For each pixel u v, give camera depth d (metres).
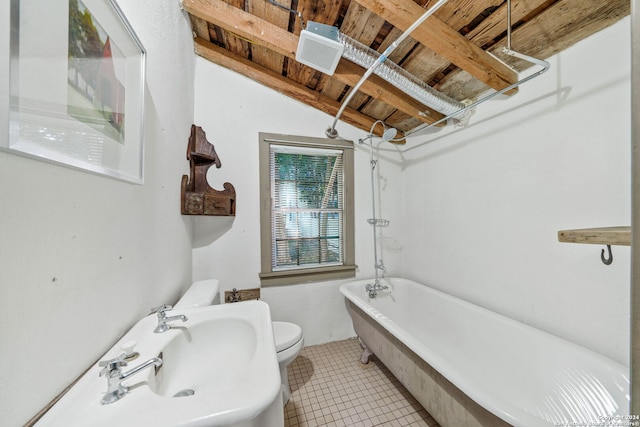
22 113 0.48
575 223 1.26
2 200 0.46
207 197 1.73
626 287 1.11
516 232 1.56
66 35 0.59
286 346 1.43
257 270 2.11
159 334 0.90
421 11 1.25
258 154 2.13
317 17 1.49
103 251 0.77
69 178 0.63
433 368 1.18
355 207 2.45
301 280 2.23
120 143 0.82
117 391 0.58
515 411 0.83
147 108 1.09
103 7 0.73
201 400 0.56
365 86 1.77
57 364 0.58
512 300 1.58
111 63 0.77
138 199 1.00
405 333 1.38
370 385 1.72
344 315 2.38
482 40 1.37
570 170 1.28
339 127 2.39
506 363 1.47
